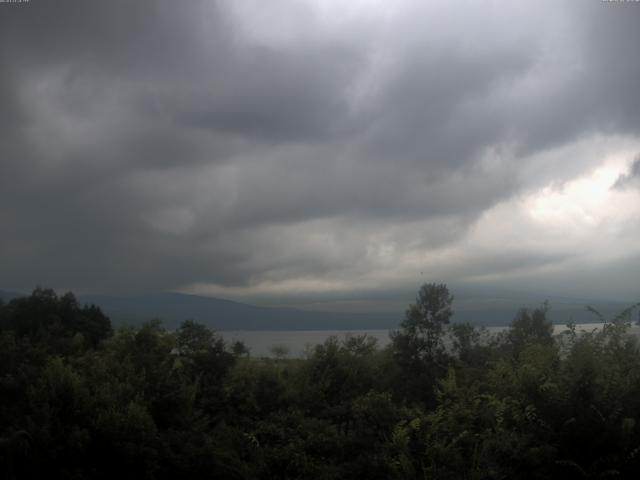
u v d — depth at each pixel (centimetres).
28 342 1053
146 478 764
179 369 1102
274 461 855
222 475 816
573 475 796
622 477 790
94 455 760
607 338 1018
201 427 940
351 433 899
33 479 720
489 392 998
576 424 810
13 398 833
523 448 802
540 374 906
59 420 766
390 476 803
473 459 811
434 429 866
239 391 1102
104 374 919
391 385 1195
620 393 862
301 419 980
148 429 801
